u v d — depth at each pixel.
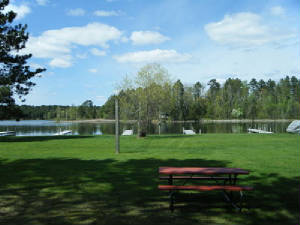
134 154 12.95
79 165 9.98
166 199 6.03
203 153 13.14
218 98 101.75
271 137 21.84
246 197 6.13
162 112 25.06
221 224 4.67
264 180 7.56
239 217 4.99
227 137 22.52
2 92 21.17
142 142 19.02
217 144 17.16
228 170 5.99
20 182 7.49
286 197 6.10
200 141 19.28
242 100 102.12
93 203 5.75
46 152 13.88
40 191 6.63
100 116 125.44
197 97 105.38
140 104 23.38
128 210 5.34
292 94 103.94
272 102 96.62
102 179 7.79
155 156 12.20
